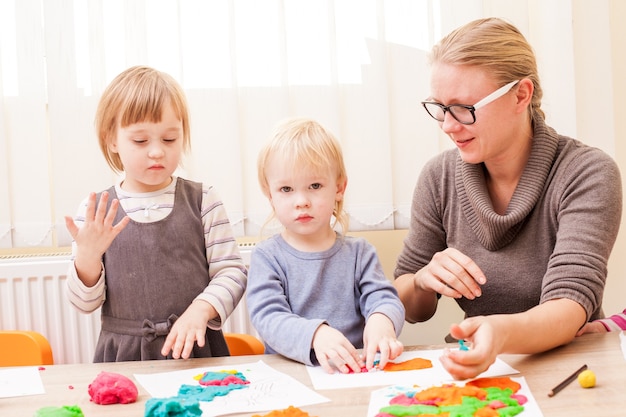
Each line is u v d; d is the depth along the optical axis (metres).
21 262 1.70
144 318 1.31
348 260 1.22
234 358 1.08
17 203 1.70
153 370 1.03
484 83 1.13
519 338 0.92
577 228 1.11
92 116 1.69
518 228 1.24
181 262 1.33
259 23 1.70
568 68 1.76
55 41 1.68
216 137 1.71
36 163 1.70
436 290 1.18
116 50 1.69
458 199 1.32
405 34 1.72
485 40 1.14
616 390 0.82
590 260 1.06
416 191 1.42
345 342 1.00
